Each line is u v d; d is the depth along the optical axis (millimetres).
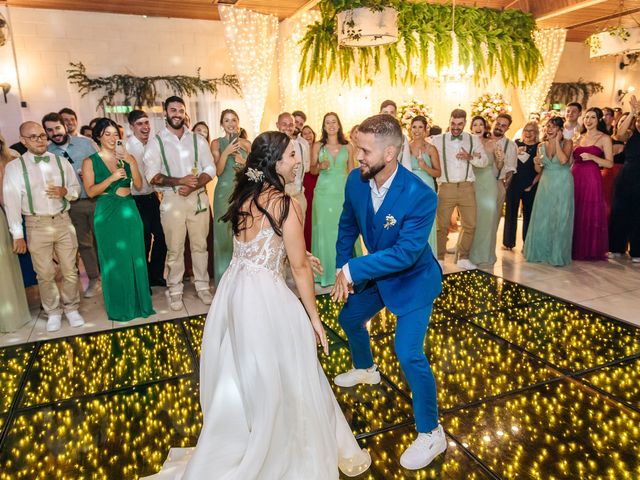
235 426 1751
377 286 2184
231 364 1796
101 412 2570
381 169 1958
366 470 2061
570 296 4180
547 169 5117
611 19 7449
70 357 3225
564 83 9086
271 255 1828
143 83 6242
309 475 1782
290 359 1782
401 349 2043
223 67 6602
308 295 1886
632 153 5105
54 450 2262
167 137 3801
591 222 5211
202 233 4062
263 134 1816
